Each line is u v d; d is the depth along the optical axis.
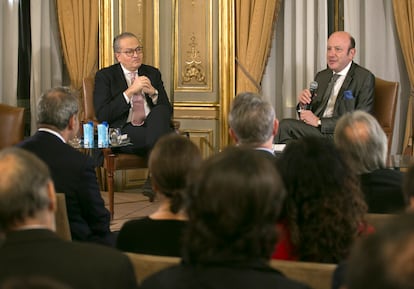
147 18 9.41
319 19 9.13
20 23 9.58
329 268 2.27
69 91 4.56
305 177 2.73
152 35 9.41
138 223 2.93
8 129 7.92
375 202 3.85
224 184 1.83
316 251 2.71
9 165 2.29
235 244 1.84
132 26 9.38
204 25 9.34
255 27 9.09
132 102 8.08
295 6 9.23
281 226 2.80
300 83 9.21
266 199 1.85
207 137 9.45
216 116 9.39
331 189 2.73
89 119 8.23
